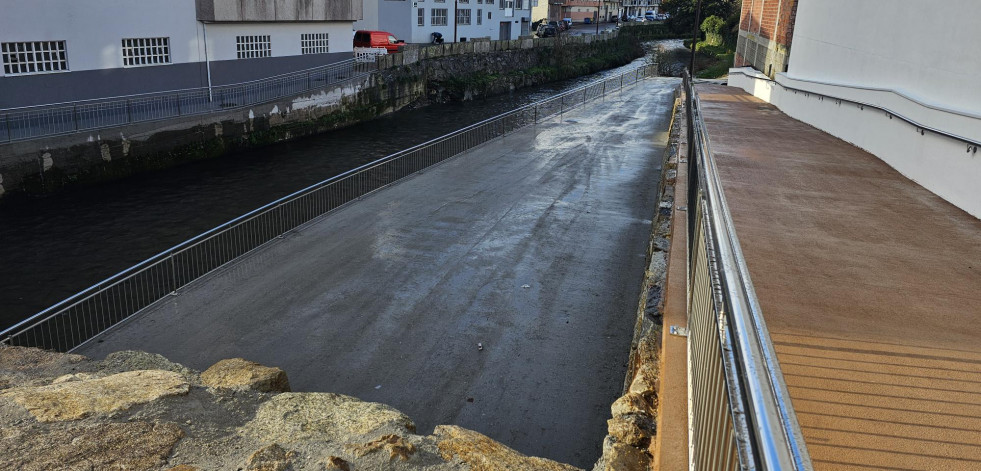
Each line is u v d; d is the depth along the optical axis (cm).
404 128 3788
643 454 459
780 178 1074
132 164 2525
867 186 1027
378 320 1022
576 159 2131
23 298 1524
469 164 2031
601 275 1204
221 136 2919
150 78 2748
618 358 921
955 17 975
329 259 1262
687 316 586
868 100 1338
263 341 959
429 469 505
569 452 729
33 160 2192
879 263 664
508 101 4844
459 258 1270
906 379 426
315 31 3681
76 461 480
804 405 391
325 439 547
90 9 2459
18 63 2273
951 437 360
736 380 215
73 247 1830
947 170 937
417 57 4506
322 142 3350
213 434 550
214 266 1596
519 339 969
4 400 560
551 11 9906
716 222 354
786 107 2169
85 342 955
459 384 855
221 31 3061
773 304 553
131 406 567
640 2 14275
